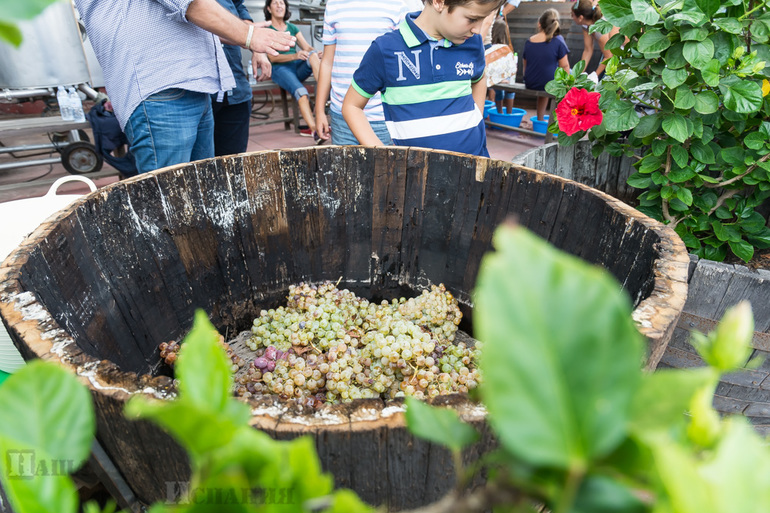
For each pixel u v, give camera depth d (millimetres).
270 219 1564
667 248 933
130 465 708
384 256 1717
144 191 1289
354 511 176
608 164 2078
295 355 1360
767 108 1401
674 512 160
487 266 156
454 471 595
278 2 4004
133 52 1585
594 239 1197
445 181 1521
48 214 1471
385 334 1359
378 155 1539
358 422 560
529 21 5746
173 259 1399
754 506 153
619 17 1462
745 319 185
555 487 171
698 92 1356
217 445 167
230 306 1598
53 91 2865
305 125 4988
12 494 214
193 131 1837
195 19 1582
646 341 671
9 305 744
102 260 1188
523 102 6219
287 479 177
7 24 153
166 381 612
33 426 224
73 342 671
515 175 1380
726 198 1619
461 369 1248
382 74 1665
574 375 155
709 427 187
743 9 1359
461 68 1707
